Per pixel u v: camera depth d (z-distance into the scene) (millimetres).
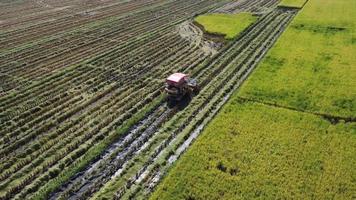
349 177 25031
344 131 30219
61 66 46062
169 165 28219
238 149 27844
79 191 25984
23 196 25391
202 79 41844
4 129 33188
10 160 28781
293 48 48438
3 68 45719
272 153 27469
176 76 37000
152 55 48906
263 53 49500
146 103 37000
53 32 58938
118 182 26531
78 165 27875
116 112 35188
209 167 26047
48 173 27328
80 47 52375
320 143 28609
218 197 23562
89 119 34344
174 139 31328
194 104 36625
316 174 25312
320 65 43094
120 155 29375
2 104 37156
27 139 31469
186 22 64125
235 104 34531
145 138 31156
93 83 41281
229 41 53688
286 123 31281
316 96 36062
